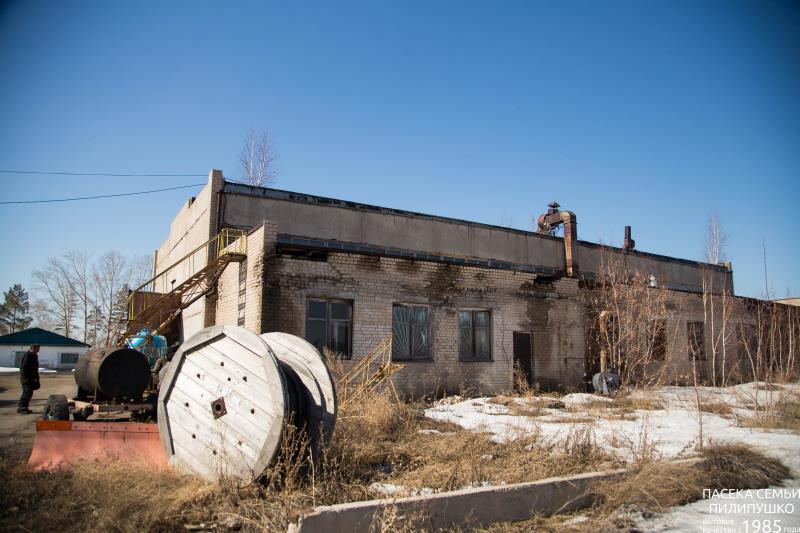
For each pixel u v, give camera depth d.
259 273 14.34
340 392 11.44
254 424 5.98
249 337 6.22
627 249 28.28
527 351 19.39
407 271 16.69
